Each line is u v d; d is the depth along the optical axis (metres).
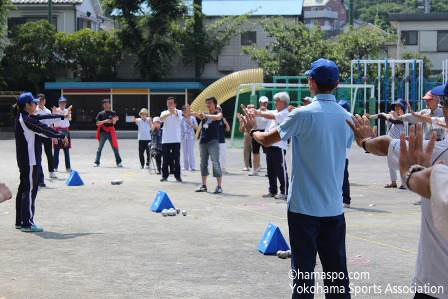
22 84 44.03
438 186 2.55
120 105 40.94
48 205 11.84
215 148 13.65
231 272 7.10
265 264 7.45
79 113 40.94
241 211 11.25
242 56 46.41
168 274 7.02
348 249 8.20
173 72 46.16
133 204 12.03
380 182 16.09
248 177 17.06
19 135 9.26
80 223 10.06
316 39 41.66
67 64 42.81
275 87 31.42
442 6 80.94
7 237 8.98
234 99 43.88
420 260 3.49
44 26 41.91
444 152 3.38
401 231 9.40
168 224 10.00
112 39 43.00
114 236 9.05
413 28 48.41
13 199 12.66
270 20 42.72
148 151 18.88
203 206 11.81
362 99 34.97
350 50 40.59
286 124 5.17
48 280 6.79
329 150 5.14
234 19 45.72
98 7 49.53
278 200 12.63
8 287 6.52
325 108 5.20
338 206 5.20
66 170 18.08
